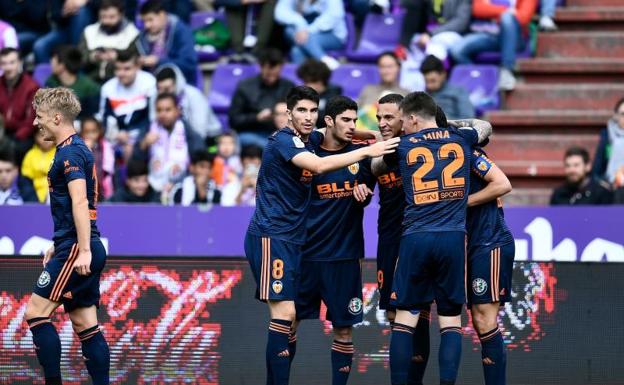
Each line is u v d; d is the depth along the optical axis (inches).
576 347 1095.6
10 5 1727.4
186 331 1091.9
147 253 1162.0
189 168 1408.7
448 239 908.0
